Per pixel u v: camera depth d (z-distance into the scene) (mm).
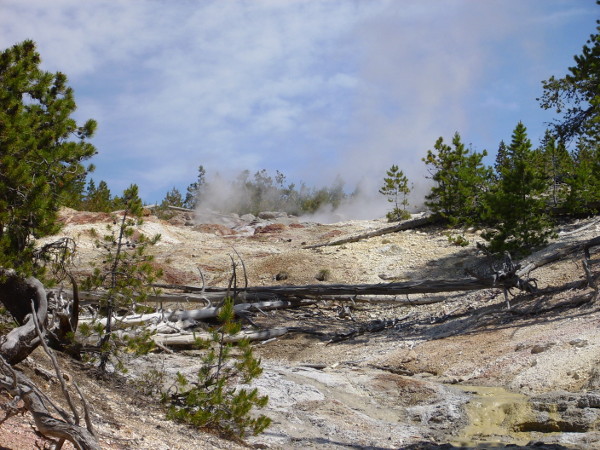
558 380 12539
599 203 26312
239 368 10945
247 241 34562
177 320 18969
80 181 13344
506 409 11570
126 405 10172
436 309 20875
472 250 26516
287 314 21906
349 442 10625
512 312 18141
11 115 11742
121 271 12570
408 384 13695
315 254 28375
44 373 9430
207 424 10219
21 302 10164
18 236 11391
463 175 29891
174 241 33438
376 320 20891
